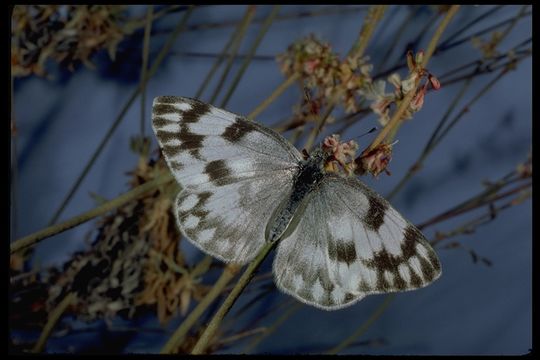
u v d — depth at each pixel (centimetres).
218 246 24
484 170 34
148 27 29
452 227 33
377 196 24
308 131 28
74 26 30
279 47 33
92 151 35
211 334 22
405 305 34
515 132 34
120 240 29
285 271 24
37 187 34
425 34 32
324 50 25
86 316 30
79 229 33
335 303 24
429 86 22
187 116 24
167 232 28
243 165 24
